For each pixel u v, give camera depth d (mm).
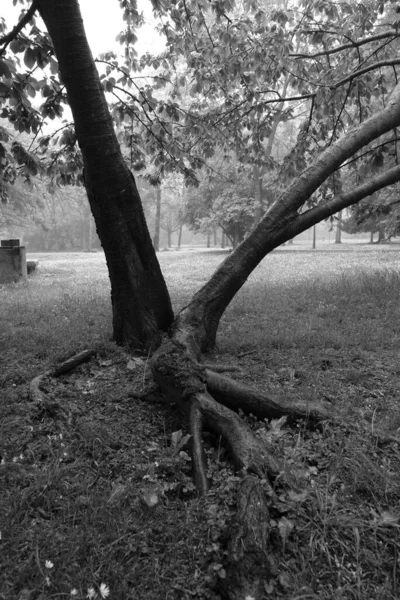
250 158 9633
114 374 4570
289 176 9484
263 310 7941
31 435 3305
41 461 3055
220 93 9133
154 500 2500
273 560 2070
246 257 5070
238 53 7902
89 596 1961
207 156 9211
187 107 9938
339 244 46562
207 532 2320
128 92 6777
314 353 5191
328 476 2715
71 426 3439
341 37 8672
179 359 3711
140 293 5055
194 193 36500
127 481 2766
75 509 2516
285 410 3457
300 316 7336
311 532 2273
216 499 2521
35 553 2176
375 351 5367
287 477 2564
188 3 7344
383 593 2010
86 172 4707
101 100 4402
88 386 4285
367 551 2219
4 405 3746
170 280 13836
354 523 2352
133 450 3172
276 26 7688
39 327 6477
